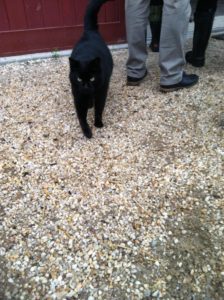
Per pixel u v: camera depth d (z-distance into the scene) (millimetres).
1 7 1194
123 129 912
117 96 1062
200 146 842
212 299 521
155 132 899
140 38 1013
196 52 1209
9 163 793
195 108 997
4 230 633
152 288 537
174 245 601
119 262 575
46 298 524
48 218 655
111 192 711
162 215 658
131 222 645
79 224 642
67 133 898
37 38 1295
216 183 729
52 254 588
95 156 814
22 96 1073
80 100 822
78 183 734
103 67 843
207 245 600
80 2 1262
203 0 1078
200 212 663
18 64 1284
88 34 962
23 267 568
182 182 734
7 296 528
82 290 535
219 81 1143
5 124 935
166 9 903
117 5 1298
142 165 785
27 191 716
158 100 1039
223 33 1540
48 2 1229
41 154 822
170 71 1021
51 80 1169
